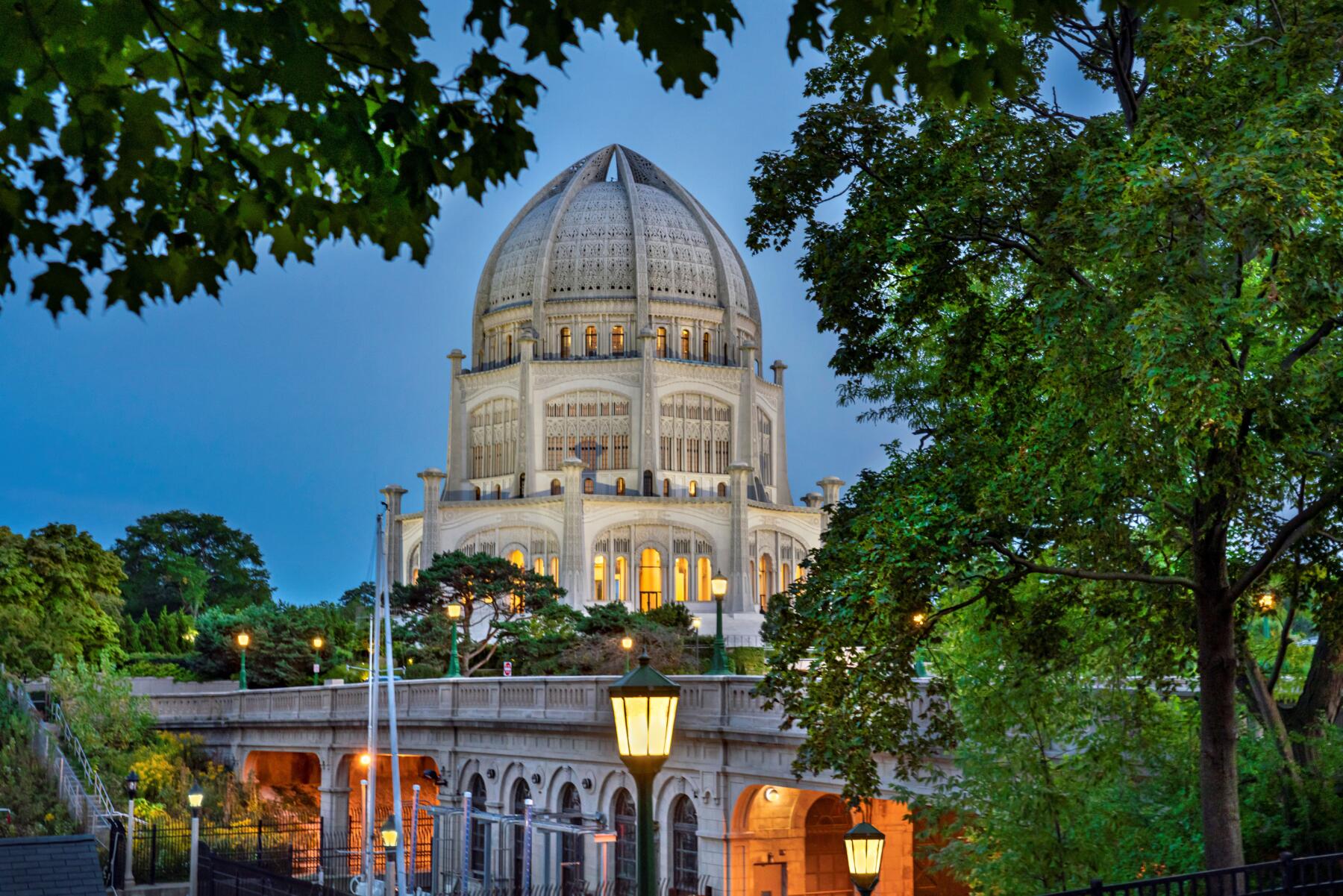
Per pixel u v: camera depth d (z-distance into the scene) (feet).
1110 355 59.36
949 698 79.25
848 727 72.90
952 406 85.35
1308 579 76.33
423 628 288.10
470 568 300.81
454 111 26.73
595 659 268.62
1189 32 63.82
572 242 484.33
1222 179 54.49
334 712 187.73
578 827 134.21
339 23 25.31
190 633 340.59
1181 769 77.10
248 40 24.76
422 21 24.81
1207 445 58.75
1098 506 65.51
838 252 76.23
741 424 465.06
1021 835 74.43
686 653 289.94
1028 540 69.87
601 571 431.43
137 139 26.11
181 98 26.43
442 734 170.91
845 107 75.61
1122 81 71.51
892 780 101.91
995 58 25.91
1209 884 49.85
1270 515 73.20
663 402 458.91
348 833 180.34
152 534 488.02
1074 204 62.18
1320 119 56.65
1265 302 55.26
